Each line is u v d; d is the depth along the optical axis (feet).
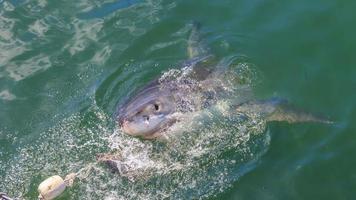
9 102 22.24
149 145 20.51
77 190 19.65
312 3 24.72
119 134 20.76
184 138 20.65
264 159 20.17
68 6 25.11
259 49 23.36
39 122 21.59
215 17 24.53
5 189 19.85
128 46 23.63
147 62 23.08
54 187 18.97
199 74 21.99
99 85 22.49
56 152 20.70
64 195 19.53
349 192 19.49
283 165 20.02
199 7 24.86
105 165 20.17
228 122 21.02
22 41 24.02
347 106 21.48
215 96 21.47
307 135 20.67
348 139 20.58
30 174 20.21
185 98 21.02
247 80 22.26
